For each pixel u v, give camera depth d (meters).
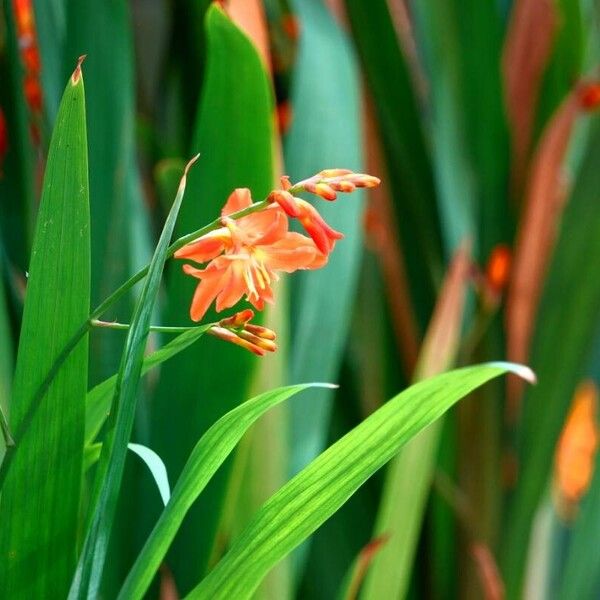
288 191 0.87
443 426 1.30
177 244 0.87
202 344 1.03
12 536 0.91
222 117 1.02
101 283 1.07
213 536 1.05
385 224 1.30
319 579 1.29
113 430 0.86
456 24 1.28
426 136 1.30
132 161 1.12
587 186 1.27
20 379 0.89
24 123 1.06
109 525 0.87
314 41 1.13
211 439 0.88
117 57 1.08
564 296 1.29
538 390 1.31
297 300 1.10
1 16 1.07
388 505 1.11
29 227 1.08
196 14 1.24
